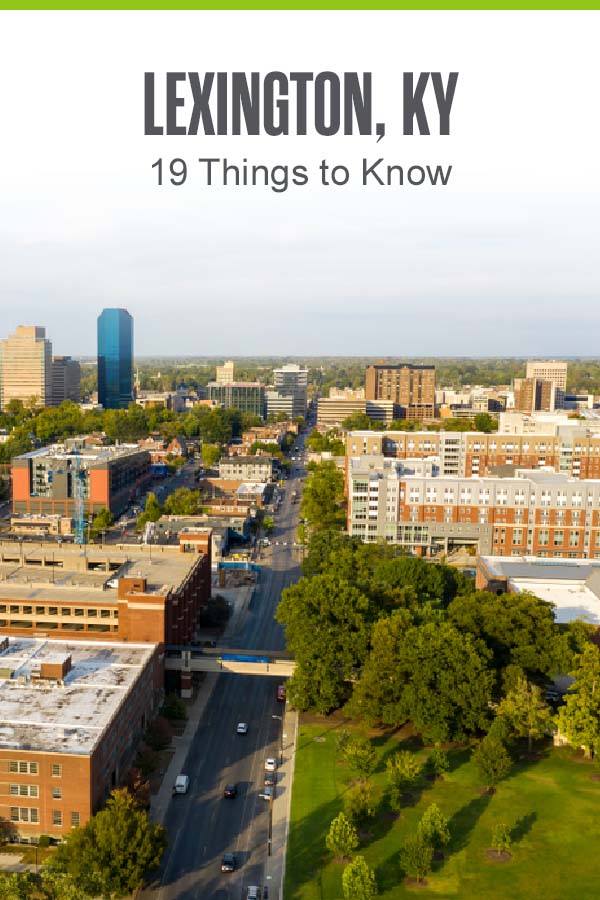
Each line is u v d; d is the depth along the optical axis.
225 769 131.75
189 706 155.88
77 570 189.25
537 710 136.38
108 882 96.19
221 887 102.62
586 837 113.31
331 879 104.00
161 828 103.25
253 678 170.75
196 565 189.50
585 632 155.88
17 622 165.25
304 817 118.00
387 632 145.88
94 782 110.75
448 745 140.25
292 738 142.62
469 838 112.81
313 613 154.38
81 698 126.81
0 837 109.50
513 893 101.25
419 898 100.06
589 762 135.62
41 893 97.62
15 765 109.81
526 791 125.50
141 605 157.62
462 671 135.62
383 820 117.19
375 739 142.25
